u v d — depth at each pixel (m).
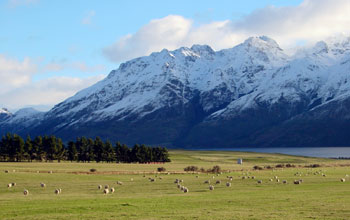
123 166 183.88
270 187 81.38
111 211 48.16
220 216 44.25
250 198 60.31
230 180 103.56
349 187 78.19
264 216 44.19
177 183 95.31
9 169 138.50
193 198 61.16
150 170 153.00
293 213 46.16
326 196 61.94
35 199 61.22
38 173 117.69
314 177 111.44
